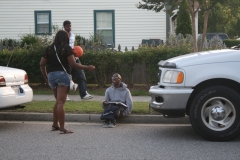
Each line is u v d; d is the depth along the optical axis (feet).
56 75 28.89
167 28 76.54
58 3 77.71
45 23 78.33
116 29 77.25
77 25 77.82
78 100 41.93
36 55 49.06
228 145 26.11
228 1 44.37
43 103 39.63
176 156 23.73
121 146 26.27
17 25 78.54
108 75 49.78
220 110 26.58
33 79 50.08
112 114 32.53
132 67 48.70
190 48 48.42
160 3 47.01
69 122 34.94
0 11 78.54
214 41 54.95
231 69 26.53
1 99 30.68
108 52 48.65
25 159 23.45
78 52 38.50
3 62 49.37
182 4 45.06
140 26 76.89
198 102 26.55
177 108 26.94
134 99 42.96
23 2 78.23
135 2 76.59
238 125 26.32
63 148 25.84
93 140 28.02
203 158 23.26
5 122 34.96
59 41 29.01
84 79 40.11
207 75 26.53
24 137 29.12
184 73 26.86
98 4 77.25
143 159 23.21
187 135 29.43
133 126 33.04
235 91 26.45
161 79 28.09
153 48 48.01
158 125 33.37
